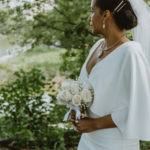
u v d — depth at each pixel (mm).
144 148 3305
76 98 1663
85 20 3799
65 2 4609
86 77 1819
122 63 1555
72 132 3799
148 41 1896
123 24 1634
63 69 4109
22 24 4699
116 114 1576
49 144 3801
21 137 3799
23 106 3779
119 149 1622
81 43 3871
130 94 1516
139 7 1859
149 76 1560
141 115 1527
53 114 3793
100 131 1663
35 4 4336
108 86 1594
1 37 4965
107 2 1627
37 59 9633
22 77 4000
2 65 8727
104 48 1746
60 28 4660
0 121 3850
